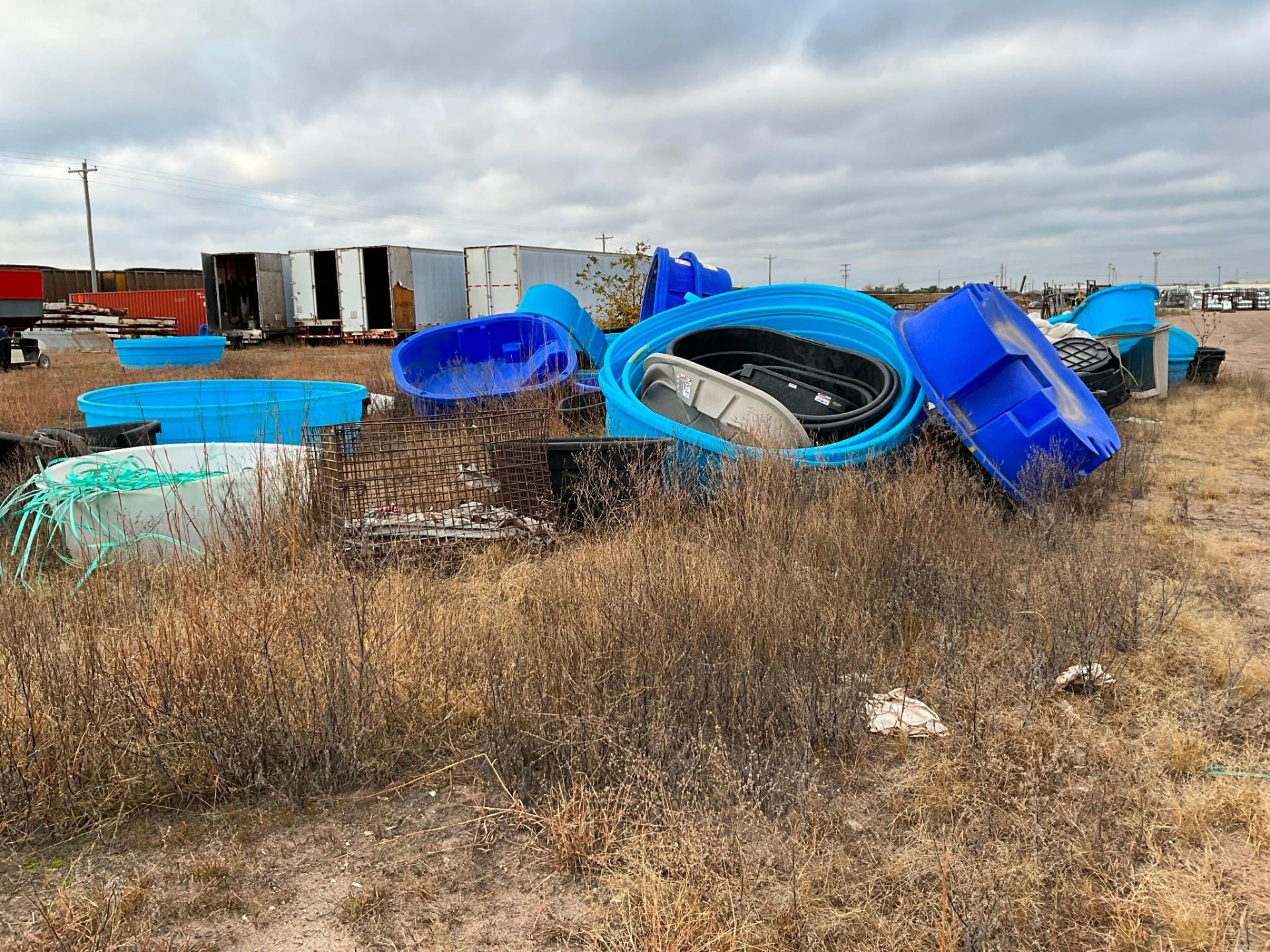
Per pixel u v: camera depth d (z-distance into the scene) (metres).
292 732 3.52
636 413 7.89
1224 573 5.73
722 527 5.93
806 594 4.64
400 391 11.93
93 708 3.51
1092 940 2.64
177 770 3.41
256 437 9.30
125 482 5.98
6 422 11.30
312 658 3.91
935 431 7.56
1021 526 6.61
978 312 7.35
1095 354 11.43
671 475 6.94
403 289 38.12
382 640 4.19
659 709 3.60
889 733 3.81
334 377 18.92
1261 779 3.42
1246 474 9.10
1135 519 7.18
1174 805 3.21
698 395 8.34
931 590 5.05
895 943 2.59
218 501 6.11
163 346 25.05
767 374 10.09
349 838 3.20
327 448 6.41
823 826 3.18
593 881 2.93
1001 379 7.23
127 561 5.48
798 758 3.47
